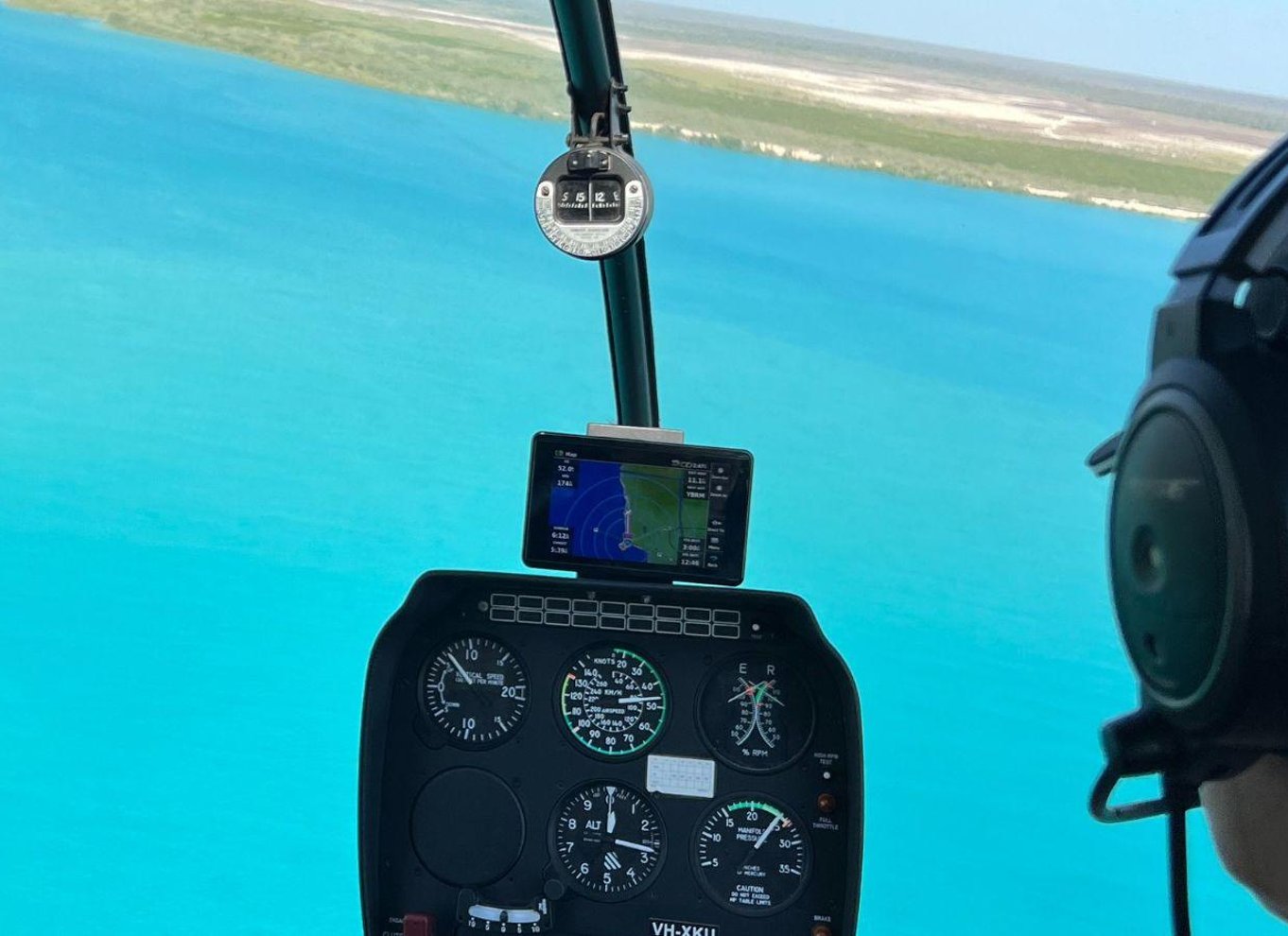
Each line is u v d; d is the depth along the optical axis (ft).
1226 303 1.55
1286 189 1.52
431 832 3.64
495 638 3.65
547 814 3.63
